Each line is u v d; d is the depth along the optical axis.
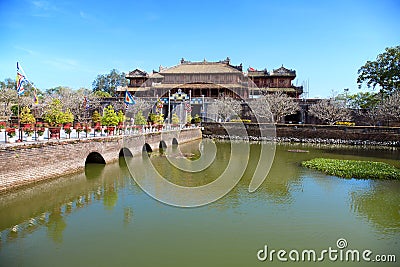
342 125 54.38
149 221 14.30
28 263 10.45
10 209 15.66
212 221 14.45
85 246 11.76
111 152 27.83
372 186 21.39
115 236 12.67
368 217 15.32
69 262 10.54
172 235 12.84
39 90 80.00
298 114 68.00
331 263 10.82
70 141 22.27
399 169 26.78
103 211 15.60
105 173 23.84
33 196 17.70
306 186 21.38
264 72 76.62
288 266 10.52
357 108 61.44
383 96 59.84
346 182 22.55
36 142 19.11
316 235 13.11
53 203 16.72
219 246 11.93
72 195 18.23
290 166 29.25
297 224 14.26
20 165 17.92
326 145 48.72
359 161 30.31
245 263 10.70
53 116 29.20
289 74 73.31
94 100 63.94
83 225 13.80
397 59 57.06
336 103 60.41
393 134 48.00
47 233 12.94
